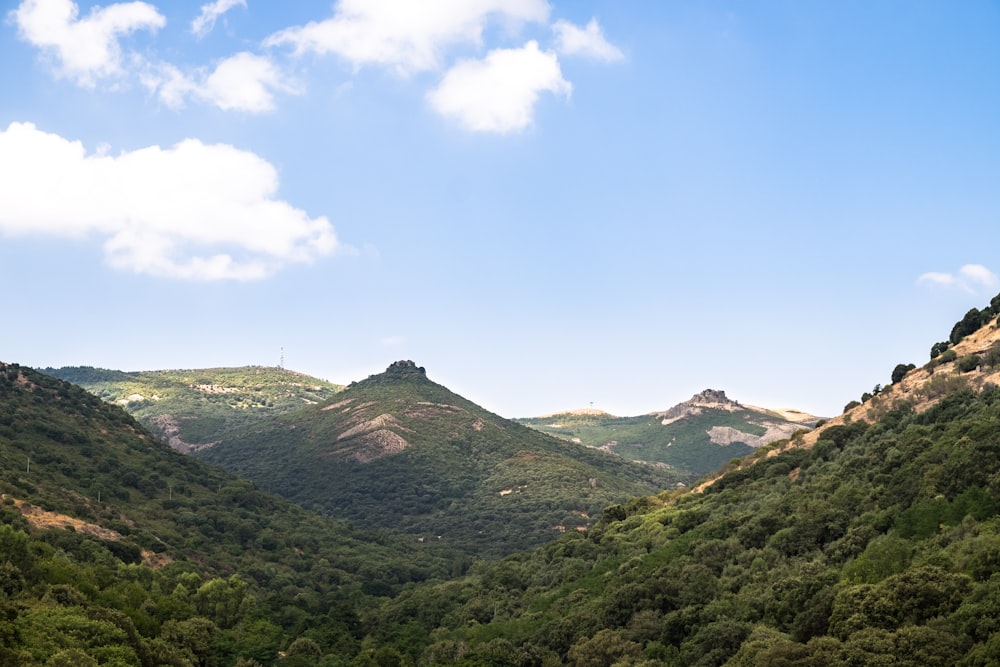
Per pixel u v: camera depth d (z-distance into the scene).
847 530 105.88
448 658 122.06
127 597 117.62
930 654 74.25
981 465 99.06
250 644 122.25
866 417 149.12
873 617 83.00
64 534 136.00
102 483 181.75
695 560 119.12
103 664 91.69
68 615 97.69
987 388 127.62
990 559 82.00
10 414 194.00
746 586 106.44
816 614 89.12
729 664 88.31
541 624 123.94
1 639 86.00
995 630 73.75
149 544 155.75
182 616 122.75
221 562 168.25
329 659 122.44
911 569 85.06
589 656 105.69
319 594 172.00
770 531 116.94
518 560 174.38
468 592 155.12
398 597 165.75
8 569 103.56
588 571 142.50
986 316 152.88
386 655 123.50
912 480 106.81
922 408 135.88
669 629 104.44
